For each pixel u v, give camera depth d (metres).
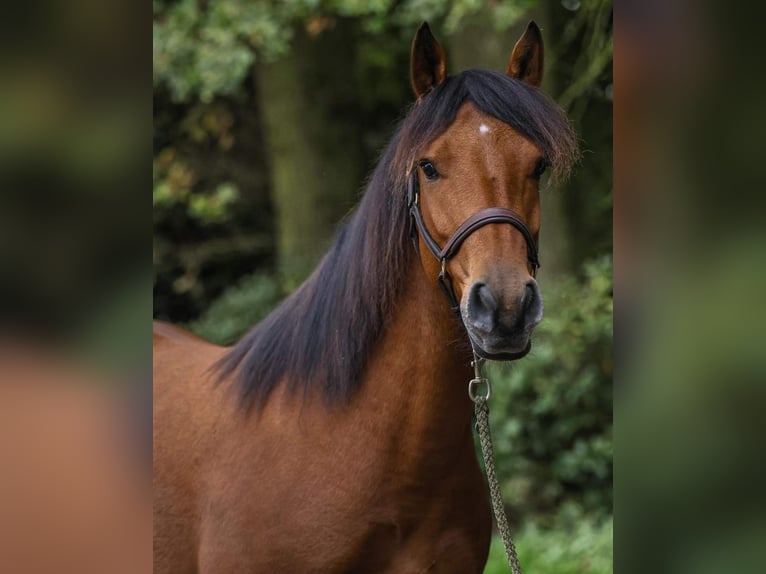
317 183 11.52
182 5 9.30
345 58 11.66
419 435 3.42
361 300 3.53
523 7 8.51
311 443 3.55
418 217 3.41
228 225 13.02
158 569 3.95
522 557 7.67
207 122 11.80
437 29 10.48
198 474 3.88
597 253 10.25
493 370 8.94
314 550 3.48
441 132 3.31
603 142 10.15
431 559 3.52
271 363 3.79
